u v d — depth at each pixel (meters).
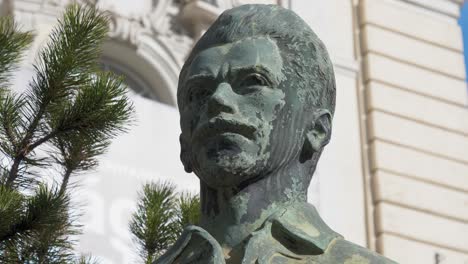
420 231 12.96
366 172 13.05
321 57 3.52
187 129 3.46
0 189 6.35
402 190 13.07
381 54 13.63
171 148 10.11
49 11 11.08
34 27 10.97
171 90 12.12
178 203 7.05
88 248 9.25
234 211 3.39
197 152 3.41
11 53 6.82
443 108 13.71
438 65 13.91
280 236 3.32
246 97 3.40
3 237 6.37
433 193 13.22
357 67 13.51
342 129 13.13
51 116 6.63
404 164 13.21
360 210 12.84
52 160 6.79
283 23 3.51
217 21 3.55
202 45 3.52
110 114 6.64
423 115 13.56
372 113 13.30
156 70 12.12
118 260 9.36
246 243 3.31
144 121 10.05
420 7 14.11
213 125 3.37
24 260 6.41
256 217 3.39
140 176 9.81
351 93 13.38
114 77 6.83
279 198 3.42
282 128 3.41
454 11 14.29
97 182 9.48
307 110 3.47
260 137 3.38
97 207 9.40
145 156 9.94
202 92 3.46
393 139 13.28
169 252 3.39
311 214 3.41
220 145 3.37
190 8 12.39
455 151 13.55
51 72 6.62
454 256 13.03
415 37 13.92
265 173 3.41
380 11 13.84
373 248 12.75
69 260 6.63
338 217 12.66
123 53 11.99
